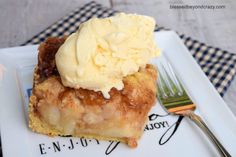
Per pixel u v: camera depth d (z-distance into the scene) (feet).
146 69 0.90
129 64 0.81
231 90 1.08
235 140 0.86
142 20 0.84
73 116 0.82
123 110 0.82
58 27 1.23
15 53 1.01
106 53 0.79
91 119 0.83
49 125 0.85
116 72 0.80
